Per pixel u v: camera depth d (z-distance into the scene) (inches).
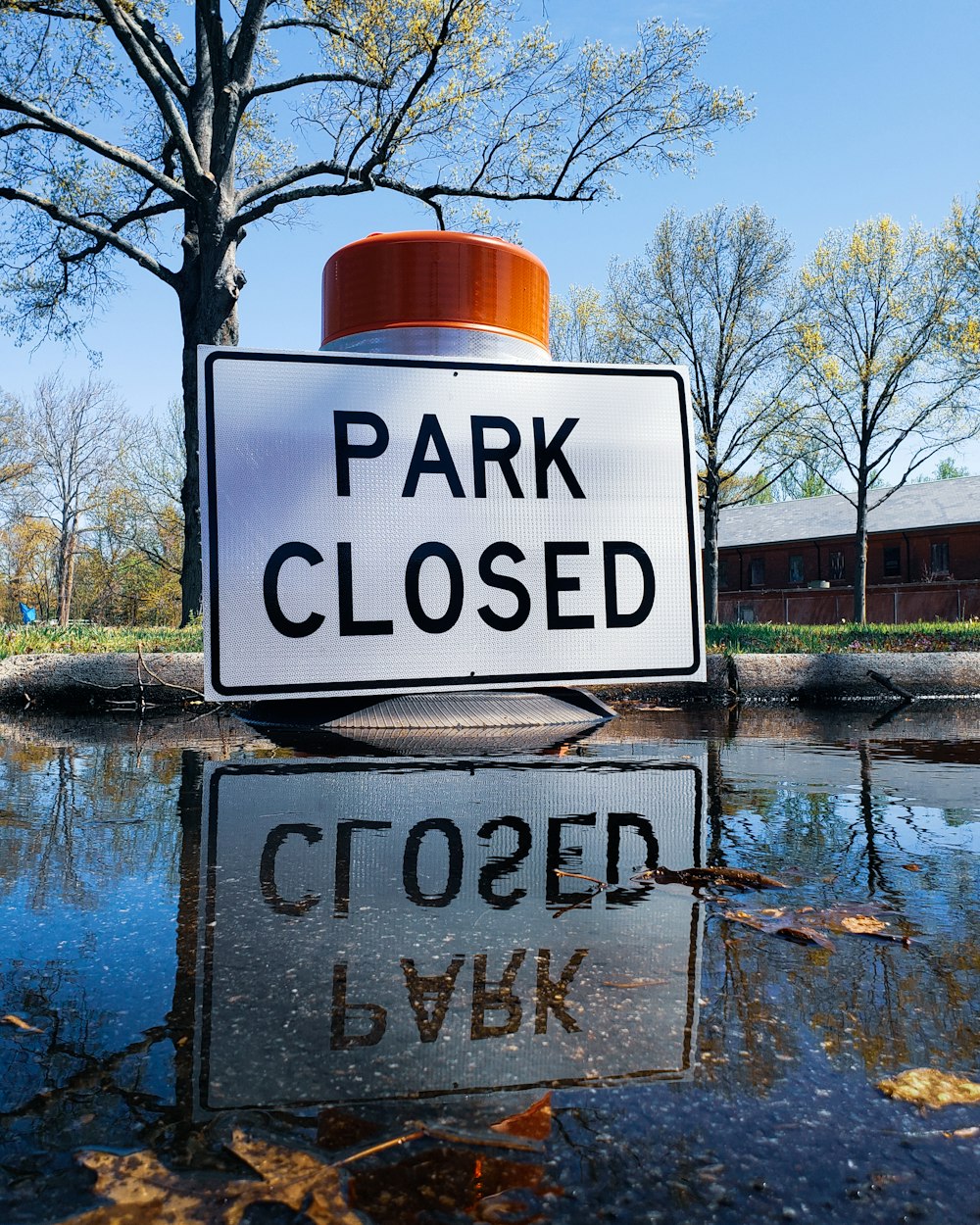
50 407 1539.1
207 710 159.9
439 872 54.1
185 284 501.0
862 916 46.1
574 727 130.0
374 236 107.9
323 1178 23.4
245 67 463.2
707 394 920.3
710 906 47.8
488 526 99.7
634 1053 30.8
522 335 110.5
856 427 893.2
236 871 54.1
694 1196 23.0
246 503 93.7
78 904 47.6
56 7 503.8
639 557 104.1
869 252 843.4
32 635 213.9
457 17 442.6
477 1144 25.1
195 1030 32.2
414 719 122.1
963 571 1247.5
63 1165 23.9
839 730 133.5
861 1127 26.4
